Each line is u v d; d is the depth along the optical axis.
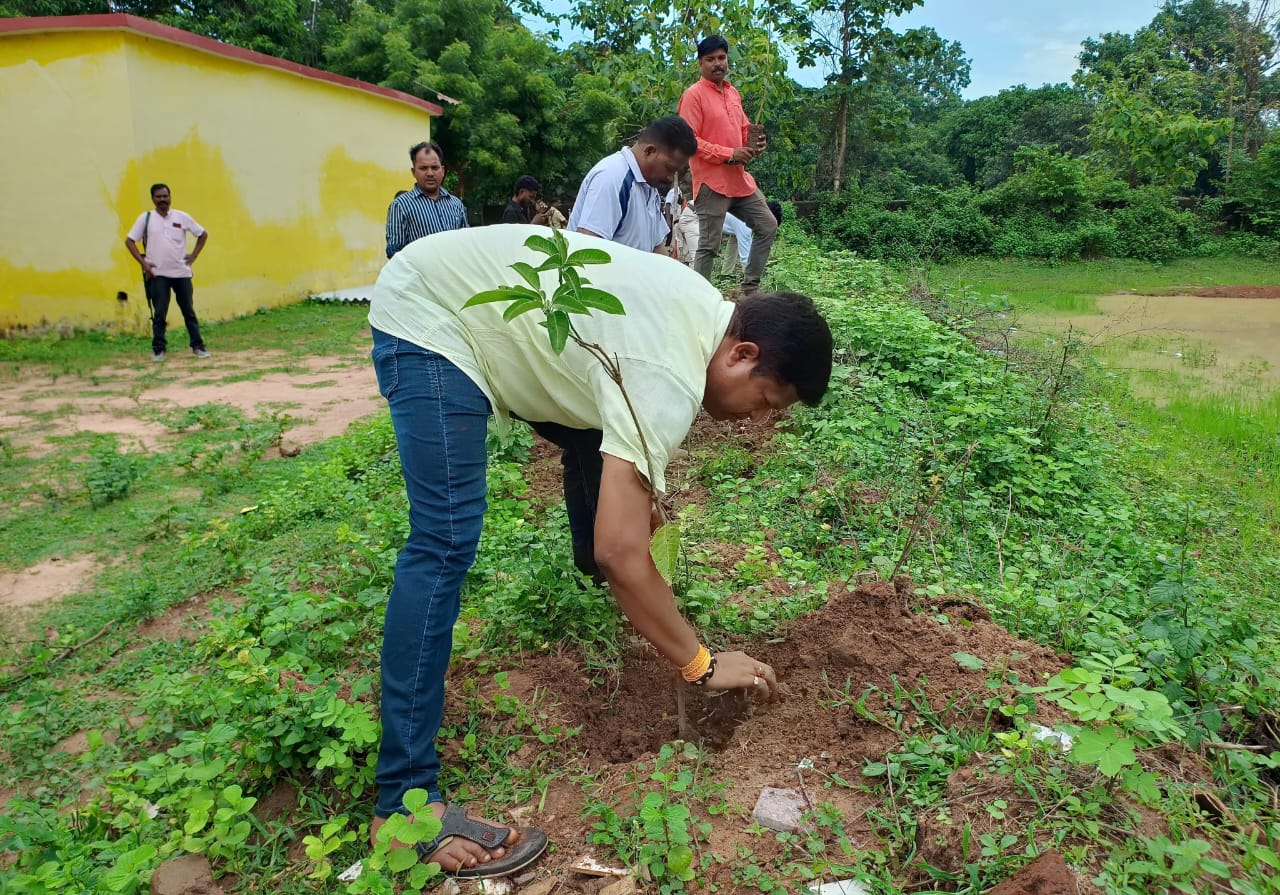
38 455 6.12
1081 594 3.35
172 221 9.59
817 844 2.04
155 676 3.00
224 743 2.56
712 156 6.32
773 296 2.15
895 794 2.18
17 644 3.61
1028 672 2.60
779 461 5.00
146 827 2.33
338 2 23.33
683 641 2.18
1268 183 25.41
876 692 2.53
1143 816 1.97
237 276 12.95
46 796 2.68
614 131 13.59
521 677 2.91
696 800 2.23
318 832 2.35
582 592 3.18
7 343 10.55
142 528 4.79
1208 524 4.75
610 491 1.98
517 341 2.18
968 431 5.27
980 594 3.29
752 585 3.46
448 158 21.77
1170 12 32.91
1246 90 28.09
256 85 12.93
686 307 2.09
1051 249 23.92
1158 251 24.14
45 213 11.12
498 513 4.24
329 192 14.81
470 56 20.84
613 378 1.96
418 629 2.14
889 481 4.54
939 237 23.81
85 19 10.38
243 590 3.53
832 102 25.42
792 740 2.46
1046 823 1.97
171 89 11.39
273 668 2.65
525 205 9.06
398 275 2.29
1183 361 10.35
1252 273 22.03
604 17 17.81
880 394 5.77
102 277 11.24
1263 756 2.32
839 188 25.98
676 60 10.77
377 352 2.28
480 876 2.07
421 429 2.18
